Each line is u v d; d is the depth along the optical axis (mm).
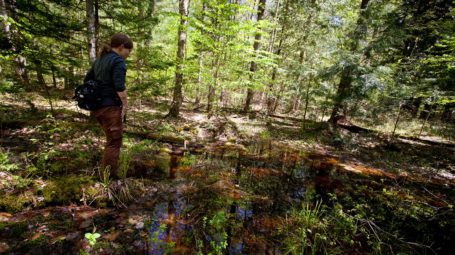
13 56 4215
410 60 9664
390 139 9703
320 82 9828
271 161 5824
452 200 4602
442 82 7445
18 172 3088
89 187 2965
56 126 5133
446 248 2945
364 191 4586
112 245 2227
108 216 2672
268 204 3553
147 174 3867
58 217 2510
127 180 3270
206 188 3730
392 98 8422
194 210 3057
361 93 8070
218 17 7746
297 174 5105
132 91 6691
